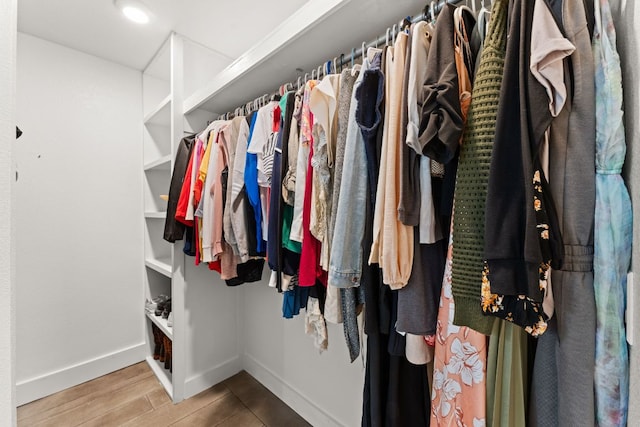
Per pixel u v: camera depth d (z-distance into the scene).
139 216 2.12
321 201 0.89
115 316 2.00
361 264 0.75
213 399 1.71
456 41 0.60
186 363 1.74
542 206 0.45
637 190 0.43
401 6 0.88
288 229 1.03
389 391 0.76
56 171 1.76
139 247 2.12
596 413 0.44
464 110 0.58
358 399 1.33
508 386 0.54
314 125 0.89
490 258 0.47
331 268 0.75
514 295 0.46
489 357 0.56
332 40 1.06
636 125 0.44
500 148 0.47
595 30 0.46
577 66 0.46
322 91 0.86
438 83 0.53
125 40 1.73
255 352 1.95
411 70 0.61
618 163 0.45
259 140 1.14
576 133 0.46
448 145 0.50
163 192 2.24
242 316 2.04
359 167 0.73
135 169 2.10
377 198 0.66
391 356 0.76
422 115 0.54
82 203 1.86
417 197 0.62
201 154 1.52
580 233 0.46
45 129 1.72
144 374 1.95
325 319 0.92
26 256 1.66
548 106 0.44
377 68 0.69
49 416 1.54
